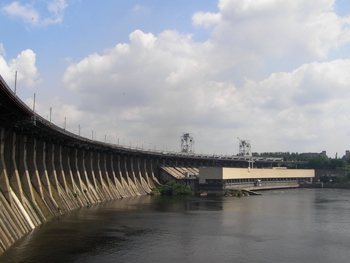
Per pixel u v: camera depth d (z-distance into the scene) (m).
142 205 131.62
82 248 68.00
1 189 74.25
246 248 71.50
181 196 173.75
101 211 112.94
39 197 94.25
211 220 100.50
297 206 134.62
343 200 158.88
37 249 65.50
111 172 167.25
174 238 78.25
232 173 199.25
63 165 125.88
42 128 94.75
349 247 73.06
